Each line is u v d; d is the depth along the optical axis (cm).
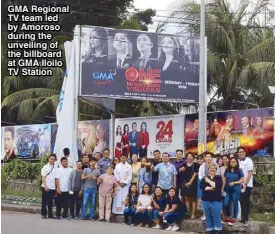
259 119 1673
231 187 1199
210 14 2420
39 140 2592
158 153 1392
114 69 1838
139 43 1880
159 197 1303
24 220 1338
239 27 2447
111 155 2156
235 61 2344
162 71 1908
